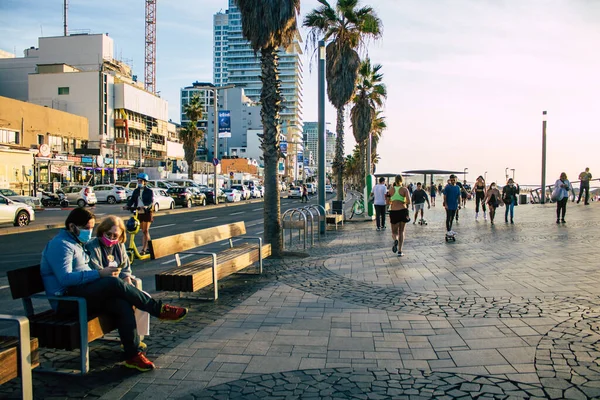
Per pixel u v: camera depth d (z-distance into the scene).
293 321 5.80
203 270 6.57
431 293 7.17
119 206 38.84
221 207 40.09
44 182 44.72
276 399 3.68
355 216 25.52
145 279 8.97
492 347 4.75
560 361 4.31
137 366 4.29
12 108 46.25
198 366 4.40
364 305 6.54
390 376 4.09
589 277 7.98
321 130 16.58
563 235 14.16
